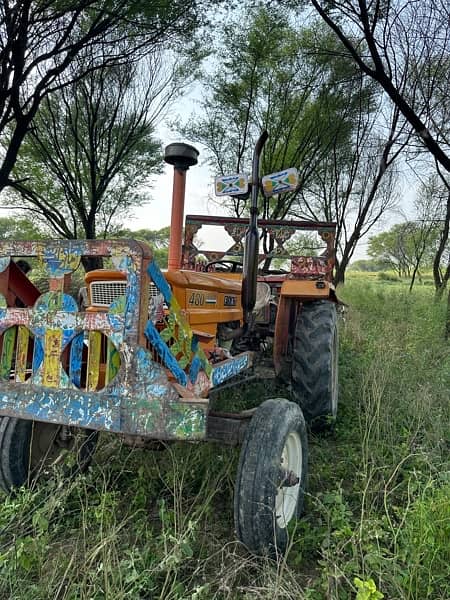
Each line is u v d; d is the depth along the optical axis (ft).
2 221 43.68
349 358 18.72
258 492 6.92
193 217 17.76
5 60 21.88
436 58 27.32
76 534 7.71
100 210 43.45
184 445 9.82
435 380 14.51
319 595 6.21
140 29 27.02
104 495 7.63
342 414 13.32
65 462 8.71
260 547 6.98
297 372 12.39
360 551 6.66
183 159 9.16
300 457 8.23
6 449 8.79
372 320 29.76
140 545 7.49
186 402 6.30
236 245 17.78
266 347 14.97
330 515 7.59
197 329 9.05
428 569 6.27
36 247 7.11
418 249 73.10
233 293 10.97
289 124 45.42
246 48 41.65
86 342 8.11
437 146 23.68
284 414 7.68
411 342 20.07
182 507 8.51
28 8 21.02
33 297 8.48
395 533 6.96
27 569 6.45
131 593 5.87
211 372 8.01
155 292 8.10
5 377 7.43
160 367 6.42
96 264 24.16
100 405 6.60
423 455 9.12
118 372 6.54
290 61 42.32
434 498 7.59
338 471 10.06
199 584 6.66
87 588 6.17
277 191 8.93
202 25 26.76
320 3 25.20
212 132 44.96
